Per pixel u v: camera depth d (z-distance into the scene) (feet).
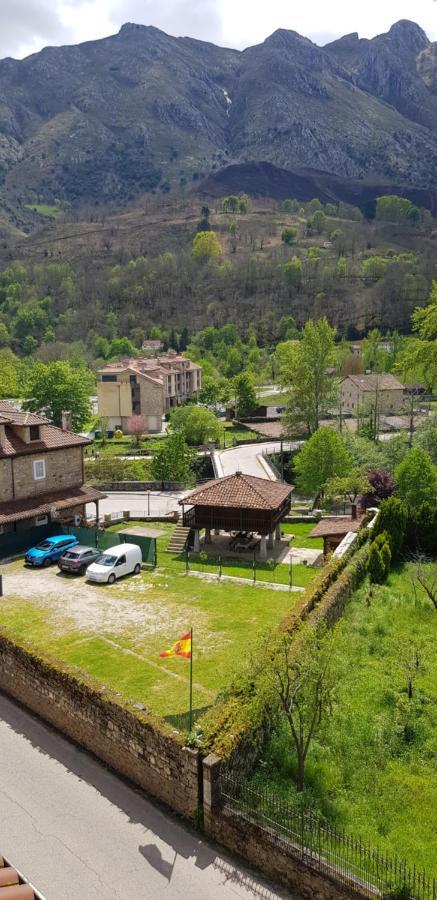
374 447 207.21
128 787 59.16
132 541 123.24
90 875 48.57
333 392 287.28
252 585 109.19
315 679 55.36
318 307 621.72
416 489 145.69
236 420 353.72
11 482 130.41
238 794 52.42
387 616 88.48
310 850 46.44
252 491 129.70
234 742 54.29
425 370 182.91
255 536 142.41
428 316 173.88
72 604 100.68
